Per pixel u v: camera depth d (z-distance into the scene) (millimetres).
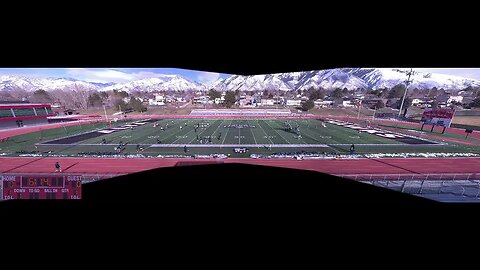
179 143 32438
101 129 45531
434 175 18828
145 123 54344
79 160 24094
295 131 42250
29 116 48750
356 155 25328
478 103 66250
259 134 39250
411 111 69562
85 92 123562
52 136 38062
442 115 37688
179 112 77062
